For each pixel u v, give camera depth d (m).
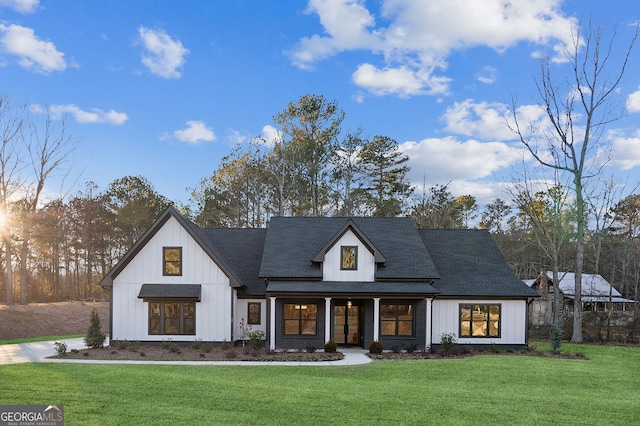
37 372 13.61
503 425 9.24
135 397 10.65
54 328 32.28
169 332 21.67
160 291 21.48
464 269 24.05
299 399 10.82
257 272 24.45
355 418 9.41
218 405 10.15
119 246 60.00
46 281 59.50
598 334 26.41
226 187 51.56
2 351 19.28
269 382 13.07
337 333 23.02
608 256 48.84
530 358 19.00
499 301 22.33
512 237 54.56
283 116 47.00
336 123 47.84
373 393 11.73
